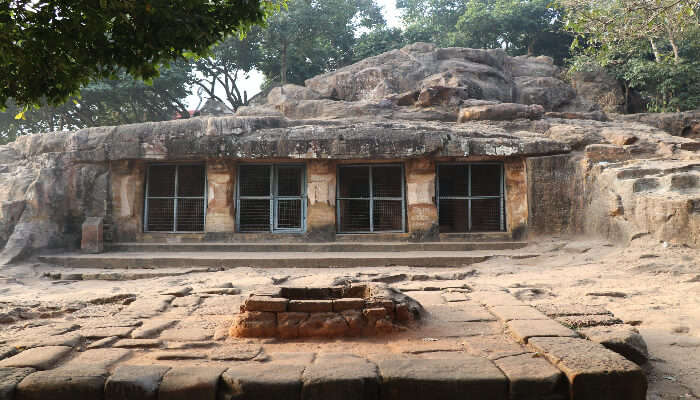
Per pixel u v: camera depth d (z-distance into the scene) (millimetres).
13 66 4941
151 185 15172
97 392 3424
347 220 15234
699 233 9625
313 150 13898
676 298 6777
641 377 3330
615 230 11500
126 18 4789
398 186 15109
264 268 12195
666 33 20734
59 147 15195
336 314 4781
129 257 12789
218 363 3938
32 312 6176
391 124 14727
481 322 5105
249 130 14391
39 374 3572
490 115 16469
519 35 31469
